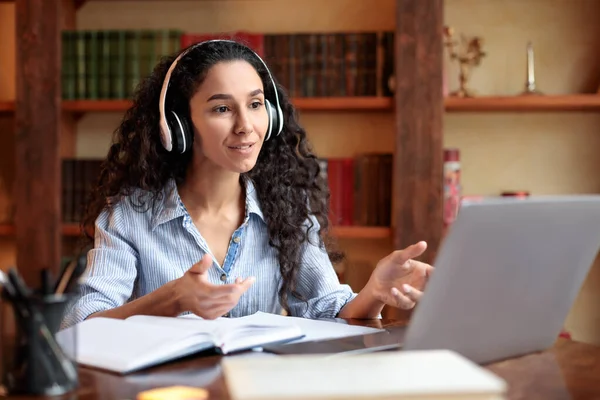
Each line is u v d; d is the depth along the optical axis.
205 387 1.03
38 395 0.99
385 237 3.04
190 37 2.97
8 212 3.16
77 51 3.00
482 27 3.17
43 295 0.99
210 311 1.40
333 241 2.19
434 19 2.81
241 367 0.84
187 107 1.88
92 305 1.69
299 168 2.10
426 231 2.82
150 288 1.87
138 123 1.96
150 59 2.98
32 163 2.96
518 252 1.07
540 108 3.01
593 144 3.16
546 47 3.15
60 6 2.97
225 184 1.92
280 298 1.96
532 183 3.18
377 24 3.19
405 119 2.82
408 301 1.43
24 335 0.99
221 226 1.93
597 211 1.12
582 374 1.13
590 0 3.13
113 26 3.26
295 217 2.01
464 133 3.20
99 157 3.27
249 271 1.93
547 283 1.15
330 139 3.24
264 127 1.86
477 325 1.10
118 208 1.93
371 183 2.96
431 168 2.82
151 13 3.26
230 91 1.81
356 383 0.78
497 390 0.76
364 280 3.12
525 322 1.17
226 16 3.25
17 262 2.96
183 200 1.94
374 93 2.95
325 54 2.95
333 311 1.88
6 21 3.29
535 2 3.15
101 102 2.97
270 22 3.24
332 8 3.21
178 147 1.85
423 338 1.06
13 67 3.29
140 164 1.94
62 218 3.02
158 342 1.17
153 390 1.02
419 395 0.76
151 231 1.89
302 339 1.32
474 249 1.02
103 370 1.12
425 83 2.81
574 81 3.14
